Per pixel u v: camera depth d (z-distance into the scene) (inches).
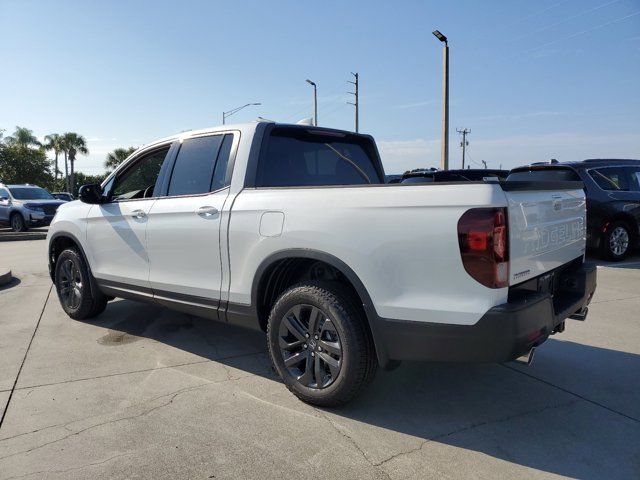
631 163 371.6
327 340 125.0
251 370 156.1
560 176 307.9
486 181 105.2
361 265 116.3
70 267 211.2
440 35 681.6
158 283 167.3
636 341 180.9
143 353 171.2
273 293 142.3
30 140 2012.8
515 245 107.4
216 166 155.6
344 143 180.2
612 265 339.0
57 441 113.3
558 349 173.2
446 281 106.7
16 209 687.1
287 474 101.1
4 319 215.2
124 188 191.6
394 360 118.6
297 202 128.7
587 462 105.7
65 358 166.1
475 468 103.4
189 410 128.3
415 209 109.7
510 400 134.8
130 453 108.3
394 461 105.9
